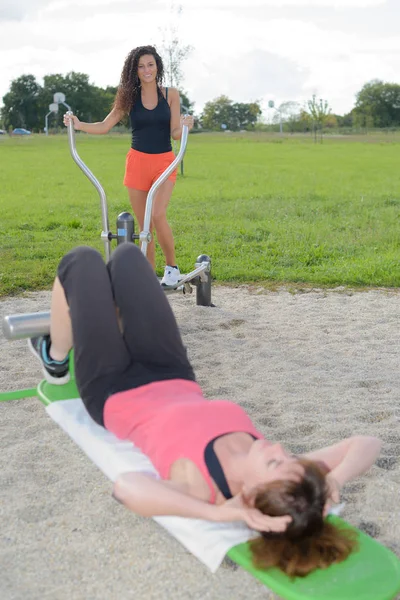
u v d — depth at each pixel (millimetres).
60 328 3037
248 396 4188
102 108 109938
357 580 2096
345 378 4523
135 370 2754
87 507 3010
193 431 2365
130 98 5449
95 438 2727
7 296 6520
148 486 2227
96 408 2738
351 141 52812
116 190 16375
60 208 12828
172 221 11023
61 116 109125
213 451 2305
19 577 2553
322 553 2123
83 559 2666
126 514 2959
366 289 6918
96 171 22234
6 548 2721
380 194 15406
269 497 2090
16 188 16812
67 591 2486
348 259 8266
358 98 110688
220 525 2270
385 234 9750
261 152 35719
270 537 2125
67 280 2854
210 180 19031
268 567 2119
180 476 2334
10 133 88938
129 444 2654
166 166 5656
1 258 8062
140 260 2877
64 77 110562
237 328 5613
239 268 7621
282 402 4090
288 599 2039
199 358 4895
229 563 2637
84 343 2736
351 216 11922
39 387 3285
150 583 2529
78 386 2805
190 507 2174
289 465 2143
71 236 9812
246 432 2398
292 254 8414
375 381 4465
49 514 2959
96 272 2814
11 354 4973
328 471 2236
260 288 6949
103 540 2781
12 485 3174
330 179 19688
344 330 5574
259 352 5020
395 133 70250
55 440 3619
